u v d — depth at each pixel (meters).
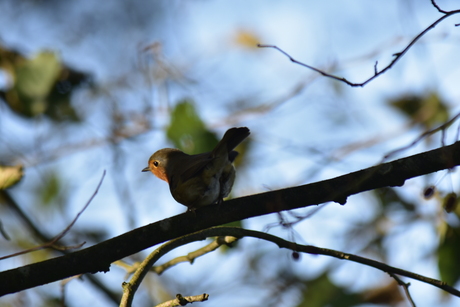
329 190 6.70
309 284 11.68
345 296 10.66
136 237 6.70
